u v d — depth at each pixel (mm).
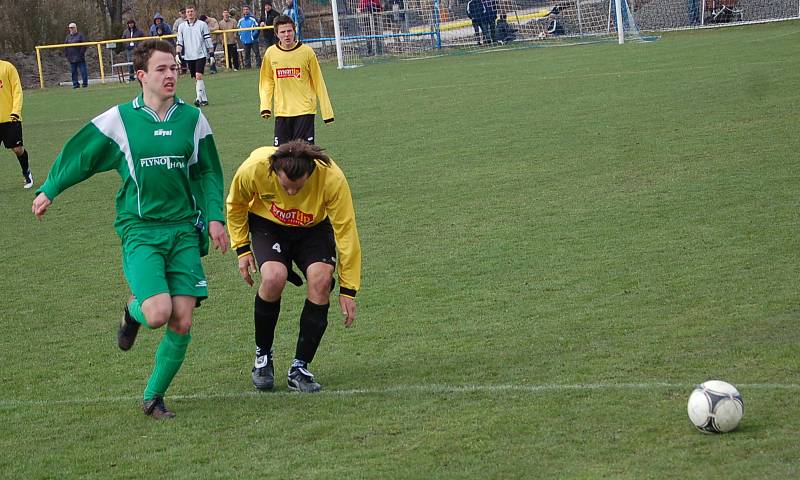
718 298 11414
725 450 7379
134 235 8797
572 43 52594
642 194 16953
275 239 9516
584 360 9734
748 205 15547
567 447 7660
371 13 55406
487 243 14820
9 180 24016
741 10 53188
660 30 54156
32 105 44219
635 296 11766
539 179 18969
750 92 26969
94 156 8719
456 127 26484
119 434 8586
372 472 7426
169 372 8836
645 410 8305
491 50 54031
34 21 61688
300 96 21453
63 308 13094
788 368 9078
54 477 7719
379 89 38375
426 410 8688
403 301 12344
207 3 70188
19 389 9969
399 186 19594
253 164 9133
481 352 10234
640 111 25781
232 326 11898
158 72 8641
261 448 8070
